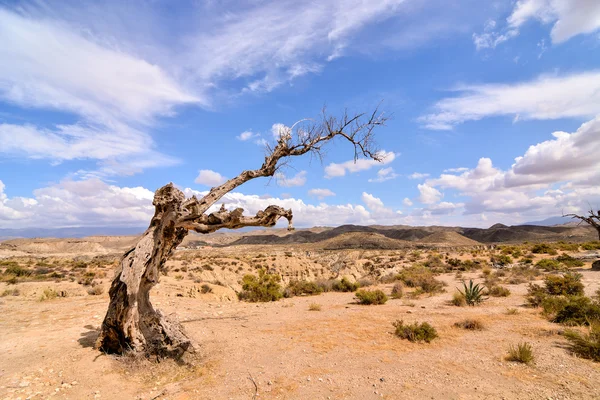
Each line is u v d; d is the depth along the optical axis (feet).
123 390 18.98
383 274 97.66
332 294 64.54
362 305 47.96
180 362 23.03
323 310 43.86
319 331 31.53
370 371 21.09
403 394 17.60
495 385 18.35
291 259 155.33
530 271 77.87
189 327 32.71
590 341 22.84
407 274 84.58
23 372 20.58
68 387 18.97
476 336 28.55
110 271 116.16
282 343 27.53
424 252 216.33
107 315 23.71
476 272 95.45
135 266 23.20
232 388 18.84
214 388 18.89
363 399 17.17
